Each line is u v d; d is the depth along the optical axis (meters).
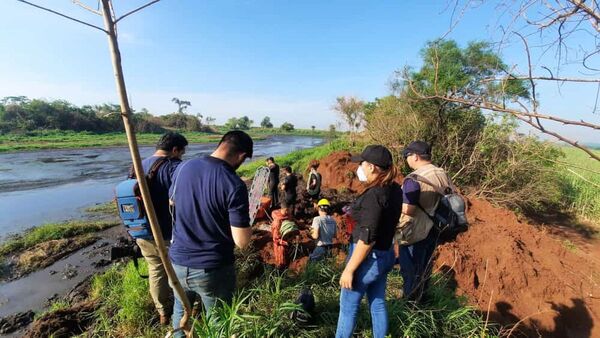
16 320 4.81
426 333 3.06
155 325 3.56
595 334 4.08
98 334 3.66
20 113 50.06
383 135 10.74
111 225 9.21
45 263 6.79
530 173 8.45
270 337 2.75
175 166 3.04
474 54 8.44
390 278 4.19
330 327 3.10
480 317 3.48
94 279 5.80
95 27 1.01
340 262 4.54
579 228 8.51
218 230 2.35
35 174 18.97
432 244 3.43
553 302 4.41
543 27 1.14
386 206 2.28
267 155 34.56
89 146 37.22
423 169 3.26
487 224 5.63
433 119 9.56
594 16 1.01
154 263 3.22
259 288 3.59
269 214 7.74
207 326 2.44
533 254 5.26
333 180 11.09
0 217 10.40
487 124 8.77
